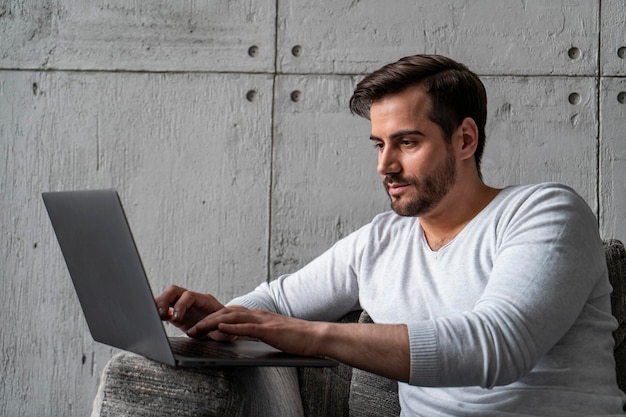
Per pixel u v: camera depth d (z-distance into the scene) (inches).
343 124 98.0
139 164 99.4
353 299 67.6
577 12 96.3
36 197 100.6
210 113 99.0
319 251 98.0
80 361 100.5
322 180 98.1
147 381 45.3
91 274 49.3
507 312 47.4
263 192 98.6
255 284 98.7
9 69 100.8
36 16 100.5
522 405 52.6
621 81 96.0
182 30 99.3
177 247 99.0
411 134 57.3
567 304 49.6
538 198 54.9
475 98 60.1
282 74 98.7
